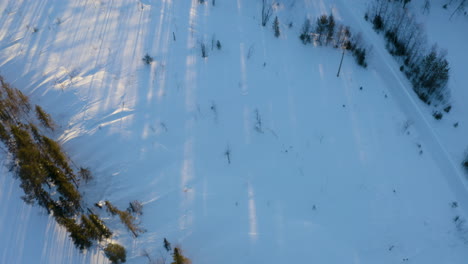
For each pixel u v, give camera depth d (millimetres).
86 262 16922
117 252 16688
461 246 18703
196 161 20719
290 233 18234
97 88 23156
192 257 17406
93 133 21250
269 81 25047
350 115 23938
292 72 26000
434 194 20688
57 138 21078
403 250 18391
